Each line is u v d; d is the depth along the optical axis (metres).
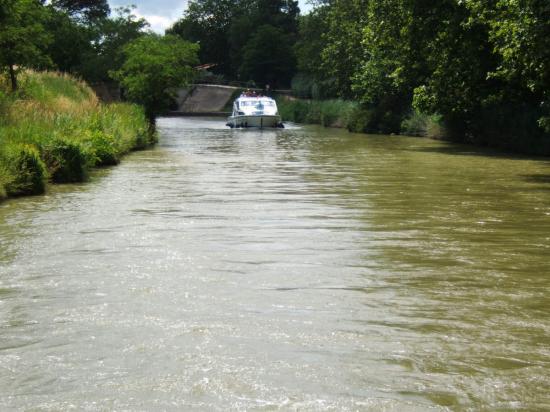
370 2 32.94
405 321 5.93
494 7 21.55
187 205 12.54
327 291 6.84
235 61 111.75
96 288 6.91
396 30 31.52
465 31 27.53
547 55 18.22
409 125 41.16
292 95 84.69
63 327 5.73
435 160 23.39
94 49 65.81
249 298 6.59
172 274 7.48
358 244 9.09
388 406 4.30
